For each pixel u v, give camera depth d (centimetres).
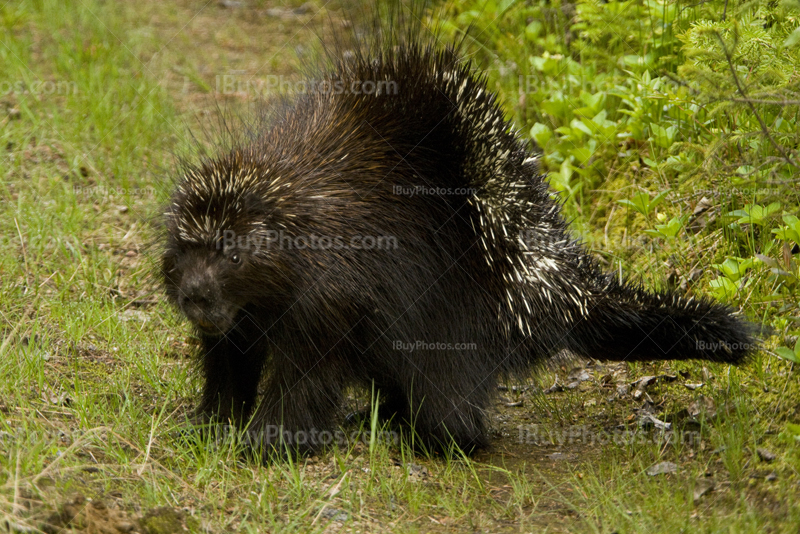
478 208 565
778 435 528
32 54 1262
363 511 478
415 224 545
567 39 992
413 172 551
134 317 700
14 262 734
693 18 779
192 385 607
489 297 570
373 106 563
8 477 416
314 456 545
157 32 1423
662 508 466
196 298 489
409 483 512
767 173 588
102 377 605
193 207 506
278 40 1393
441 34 973
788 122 621
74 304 687
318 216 516
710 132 720
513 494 508
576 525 468
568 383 692
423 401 566
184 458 506
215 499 467
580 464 561
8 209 820
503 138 598
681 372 661
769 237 659
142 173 925
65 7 1434
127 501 441
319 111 575
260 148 548
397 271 535
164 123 1038
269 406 538
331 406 541
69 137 991
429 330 555
